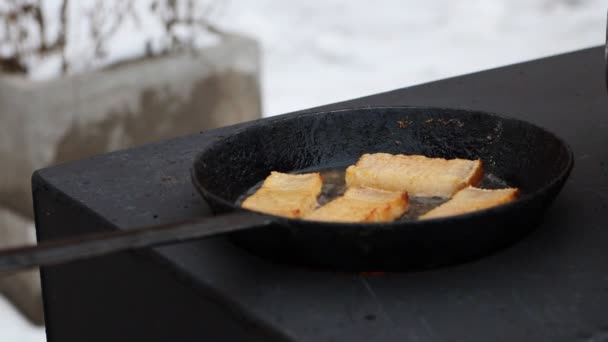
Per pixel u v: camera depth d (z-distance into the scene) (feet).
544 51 10.64
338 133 3.33
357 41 11.51
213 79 6.33
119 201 3.14
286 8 12.72
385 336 2.58
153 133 6.10
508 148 3.19
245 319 2.67
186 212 3.08
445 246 2.69
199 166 3.01
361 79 10.25
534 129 3.12
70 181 3.27
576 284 2.72
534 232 2.91
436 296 2.69
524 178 3.12
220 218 2.65
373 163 3.19
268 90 10.02
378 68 10.57
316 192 3.09
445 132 3.29
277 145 3.26
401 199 2.99
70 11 5.83
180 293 2.84
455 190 3.08
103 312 3.17
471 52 10.85
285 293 2.71
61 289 3.34
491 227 2.69
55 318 3.42
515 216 2.71
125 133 5.93
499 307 2.65
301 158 3.31
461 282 2.73
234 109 6.54
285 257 2.77
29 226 5.66
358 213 2.89
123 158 3.42
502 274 2.75
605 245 2.85
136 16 6.14
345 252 2.69
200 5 6.55
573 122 3.56
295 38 11.70
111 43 6.03
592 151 3.34
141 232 2.58
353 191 3.04
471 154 3.26
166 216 3.06
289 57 11.10
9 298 5.99
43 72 5.72
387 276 2.76
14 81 5.49
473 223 2.65
